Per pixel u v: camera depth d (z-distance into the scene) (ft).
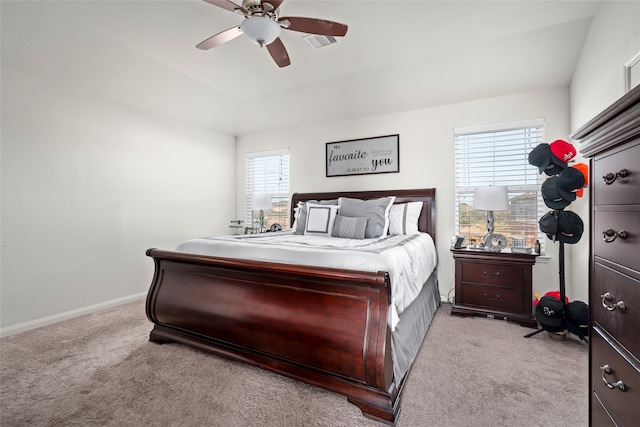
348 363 4.92
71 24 7.57
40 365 6.39
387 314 4.80
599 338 3.03
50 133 8.86
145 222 11.52
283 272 5.45
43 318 8.67
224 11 7.14
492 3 6.86
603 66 6.64
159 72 10.03
